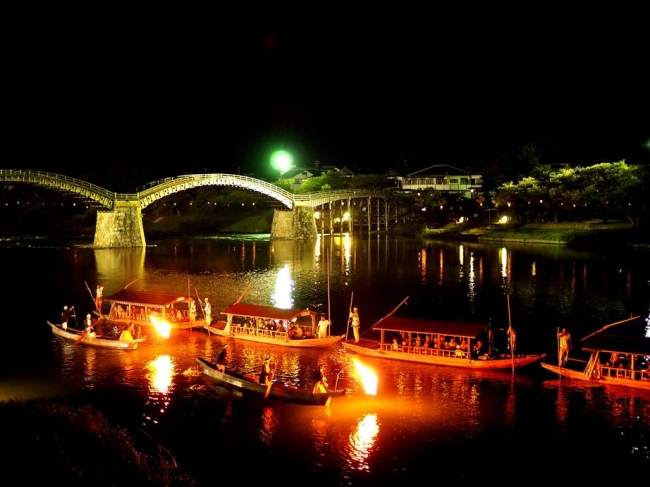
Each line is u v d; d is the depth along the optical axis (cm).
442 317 5197
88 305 5591
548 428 2811
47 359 3822
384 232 15762
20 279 7069
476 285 6769
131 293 4944
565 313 5312
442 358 3678
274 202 13588
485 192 16150
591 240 10706
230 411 2988
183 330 4544
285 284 6838
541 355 3625
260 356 3888
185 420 2883
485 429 2803
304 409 3030
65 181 10275
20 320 4938
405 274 7638
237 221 17062
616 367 3419
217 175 12056
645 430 2798
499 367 3597
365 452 2578
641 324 4891
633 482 2373
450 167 18475
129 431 2752
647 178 10419
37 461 2228
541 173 14125
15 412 2706
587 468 2469
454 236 13575
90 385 3344
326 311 5434
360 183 17288
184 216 17662
